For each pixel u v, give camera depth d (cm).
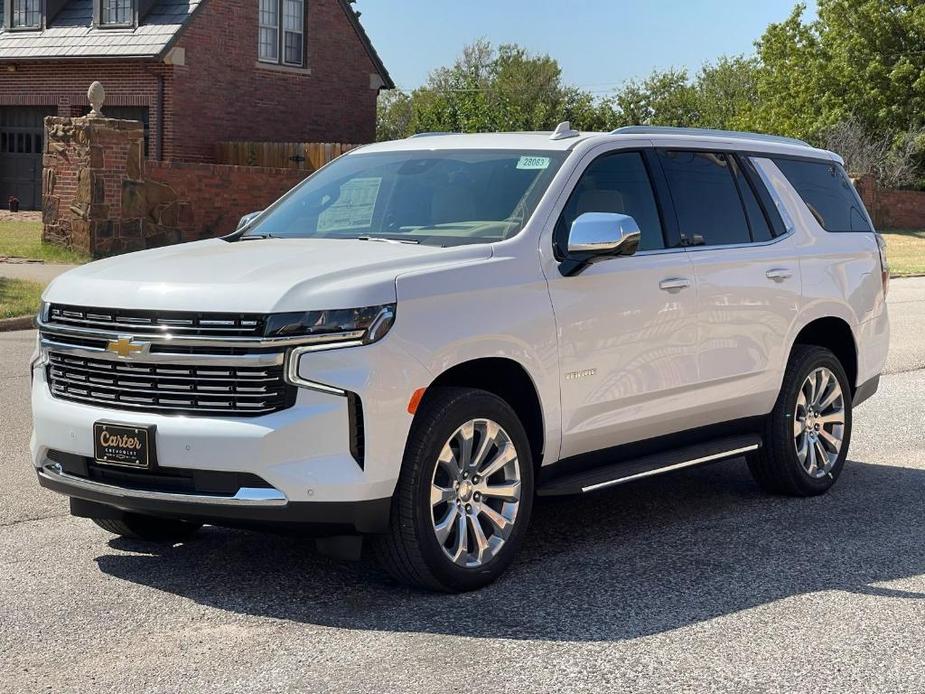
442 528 509
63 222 2058
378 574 546
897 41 4638
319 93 3288
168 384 484
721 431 668
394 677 424
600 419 580
